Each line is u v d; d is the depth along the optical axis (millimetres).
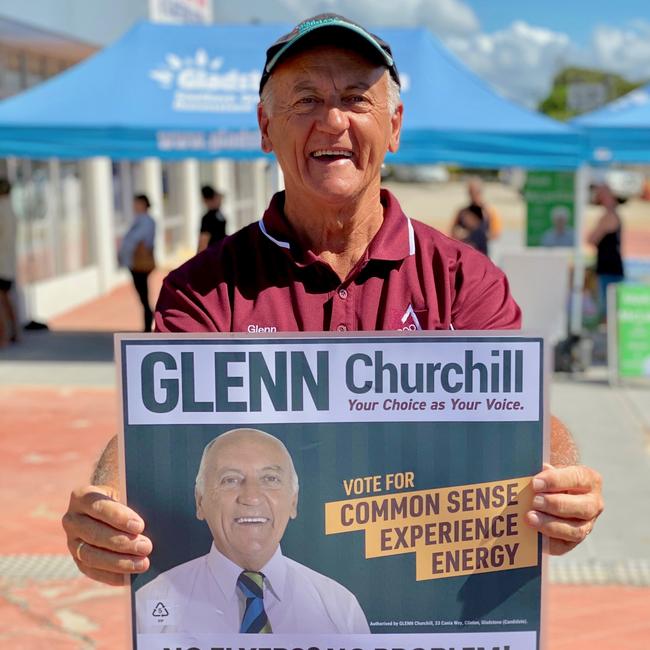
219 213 10648
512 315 1989
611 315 9180
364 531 1785
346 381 1765
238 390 1769
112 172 16641
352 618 1796
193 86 9258
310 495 1781
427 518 1782
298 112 1897
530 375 1762
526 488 1774
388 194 2066
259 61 9523
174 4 16547
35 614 4500
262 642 1803
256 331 1908
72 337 12078
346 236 1979
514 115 9164
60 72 15461
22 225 12828
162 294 2018
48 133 8938
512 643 1799
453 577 1788
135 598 1807
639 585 4770
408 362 1760
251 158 8883
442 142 8859
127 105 9148
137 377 1771
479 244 12203
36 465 6754
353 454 1775
